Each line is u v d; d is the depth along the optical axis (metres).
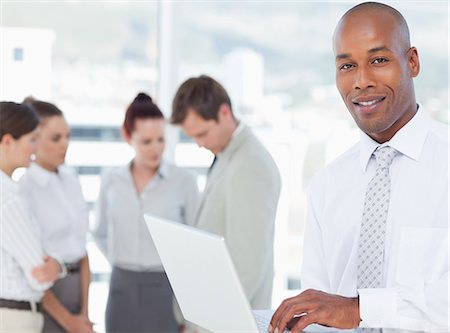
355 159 1.71
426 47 3.98
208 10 3.79
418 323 1.41
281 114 3.88
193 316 1.50
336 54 1.56
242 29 3.82
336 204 1.70
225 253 1.17
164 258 1.46
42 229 2.97
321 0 3.83
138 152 3.18
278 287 4.03
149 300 3.18
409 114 1.59
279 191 2.46
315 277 1.76
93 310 3.68
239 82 3.83
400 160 1.60
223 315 1.31
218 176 2.47
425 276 1.50
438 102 4.03
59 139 3.04
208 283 1.29
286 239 4.00
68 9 3.60
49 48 3.58
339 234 1.68
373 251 1.58
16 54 3.53
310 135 3.92
